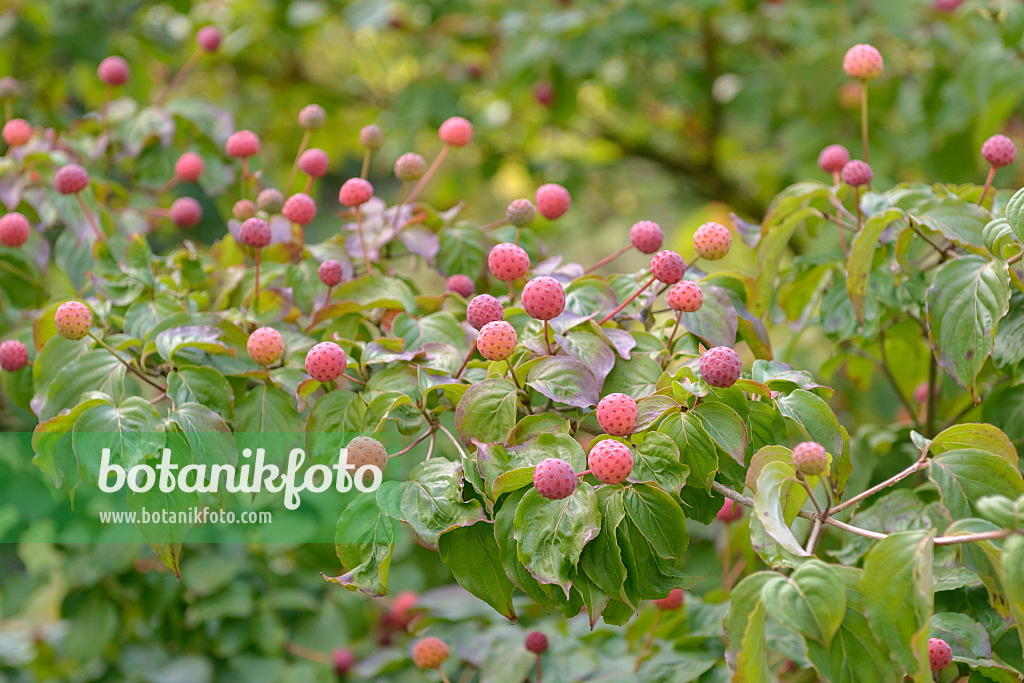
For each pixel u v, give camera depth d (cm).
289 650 187
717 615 155
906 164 262
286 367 143
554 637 158
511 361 138
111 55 251
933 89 243
